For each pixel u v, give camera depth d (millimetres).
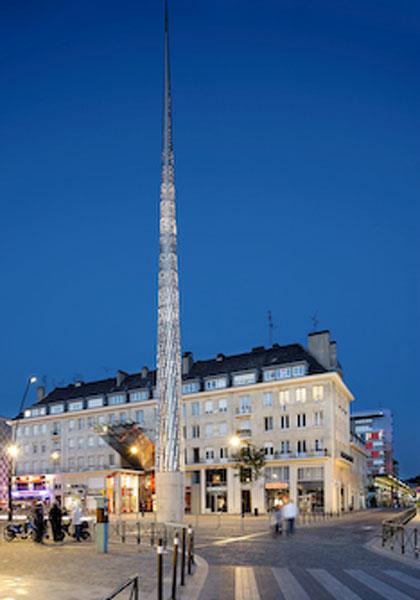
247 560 18969
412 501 170375
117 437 74938
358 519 47406
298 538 27906
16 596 11914
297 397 67562
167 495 38125
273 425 68312
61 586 13188
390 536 22531
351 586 13500
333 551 21688
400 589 13078
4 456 89750
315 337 71375
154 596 11938
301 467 65562
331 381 66375
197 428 73188
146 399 79750
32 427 88625
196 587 13148
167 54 44562
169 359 39562
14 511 57469
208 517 55688
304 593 12570
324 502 63656
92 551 21328
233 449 69688
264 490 66812
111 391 85188
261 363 73375
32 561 18188
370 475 113375
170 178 41969
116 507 74625
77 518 25719
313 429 65875
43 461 86312
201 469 71312
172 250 40938
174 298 40375
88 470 79062
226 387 72000
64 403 86750
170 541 25938
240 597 12086
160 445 38844
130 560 18391
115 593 7066
